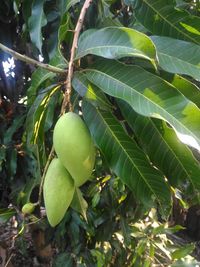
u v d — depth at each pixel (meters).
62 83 0.51
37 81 0.60
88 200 1.37
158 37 0.51
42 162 0.66
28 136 0.61
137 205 1.28
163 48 0.50
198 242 2.85
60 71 0.48
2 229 1.75
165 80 0.47
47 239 1.49
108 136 0.50
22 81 1.47
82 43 0.47
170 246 1.38
